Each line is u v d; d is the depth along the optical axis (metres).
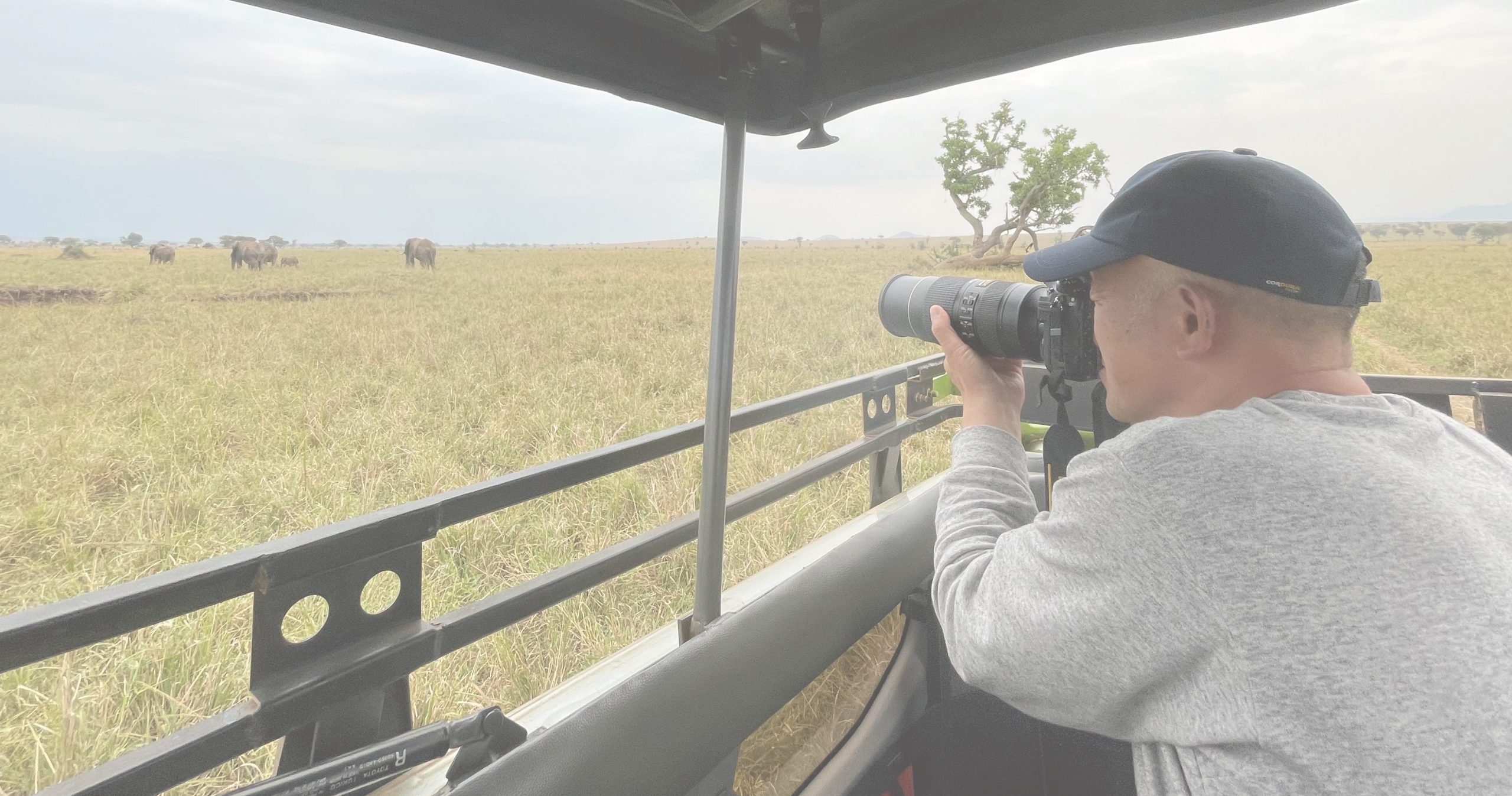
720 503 1.20
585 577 1.37
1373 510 0.56
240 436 4.66
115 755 1.72
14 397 5.66
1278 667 0.54
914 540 1.39
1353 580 0.54
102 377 6.48
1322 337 0.67
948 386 1.47
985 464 0.94
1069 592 0.65
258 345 8.63
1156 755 0.67
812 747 1.28
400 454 4.30
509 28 0.88
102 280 18.34
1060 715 0.71
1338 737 0.52
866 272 22.05
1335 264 0.64
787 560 1.81
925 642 1.41
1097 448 0.69
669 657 0.98
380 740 1.14
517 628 2.35
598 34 0.98
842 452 2.22
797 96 1.20
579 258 35.78
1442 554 0.54
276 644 0.97
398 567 1.09
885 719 1.34
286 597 0.97
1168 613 0.59
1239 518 0.57
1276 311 0.66
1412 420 0.66
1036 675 0.68
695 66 1.13
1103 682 0.64
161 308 13.25
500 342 9.21
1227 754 0.58
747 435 4.46
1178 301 0.69
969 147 13.44
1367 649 0.52
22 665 0.75
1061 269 0.76
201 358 7.59
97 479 3.87
